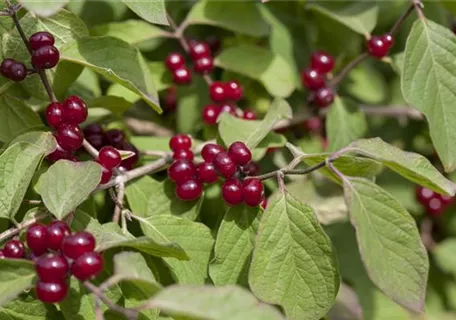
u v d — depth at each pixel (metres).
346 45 0.65
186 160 0.53
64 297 0.46
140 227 0.54
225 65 0.60
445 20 0.63
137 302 0.49
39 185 0.50
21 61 0.53
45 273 0.45
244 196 0.50
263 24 0.61
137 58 0.53
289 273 0.49
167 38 0.65
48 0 0.46
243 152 0.51
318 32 0.65
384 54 0.60
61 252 0.46
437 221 0.67
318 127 0.65
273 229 0.49
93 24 0.60
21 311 0.49
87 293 0.48
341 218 0.60
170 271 0.52
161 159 0.55
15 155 0.50
